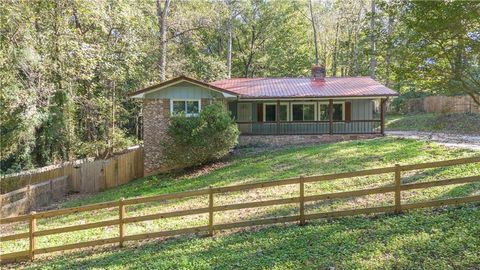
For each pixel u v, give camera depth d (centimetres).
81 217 1101
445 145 1375
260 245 688
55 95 1914
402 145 1472
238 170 1424
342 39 4081
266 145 2019
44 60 1617
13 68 1418
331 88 2122
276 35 3856
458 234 611
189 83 1781
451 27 521
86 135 2384
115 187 1658
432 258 557
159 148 1773
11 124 1611
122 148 2486
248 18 3716
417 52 581
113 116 2466
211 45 3903
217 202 1045
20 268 747
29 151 1839
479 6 493
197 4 2864
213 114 1614
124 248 780
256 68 3956
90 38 2112
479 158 682
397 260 564
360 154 1377
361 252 604
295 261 608
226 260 645
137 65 2480
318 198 756
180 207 1057
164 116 1786
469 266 525
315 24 4047
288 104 2225
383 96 1950
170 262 662
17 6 1384
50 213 798
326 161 1341
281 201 762
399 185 736
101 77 2281
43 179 1716
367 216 751
